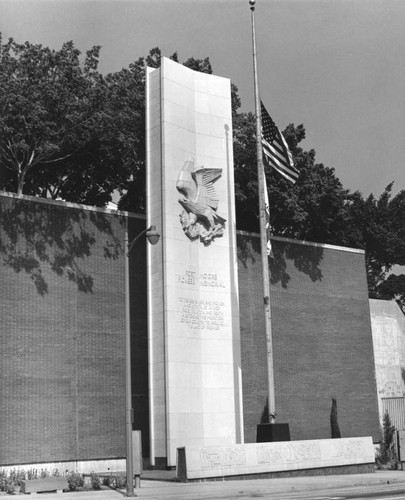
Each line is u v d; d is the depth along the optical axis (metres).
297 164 43.91
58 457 30.52
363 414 43.12
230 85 38.34
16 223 31.36
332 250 44.69
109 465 31.94
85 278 33.09
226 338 34.22
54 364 31.23
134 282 34.69
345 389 42.72
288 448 29.72
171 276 32.53
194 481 26.28
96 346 32.78
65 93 33.00
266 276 31.08
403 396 47.59
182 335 32.47
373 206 64.00
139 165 38.97
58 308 31.89
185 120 34.94
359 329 44.62
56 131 33.91
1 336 29.95
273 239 41.53
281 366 39.97
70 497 21.27
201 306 33.69
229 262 35.25
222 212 35.53
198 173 34.75
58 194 42.78
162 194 33.22
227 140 36.47
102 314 33.31
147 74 35.12
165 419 31.17
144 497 21.20
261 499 20.48
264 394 38.69
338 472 31.53
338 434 40.66
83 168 40.12
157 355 32.09
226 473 27.34
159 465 31.11
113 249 34.38
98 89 34.72
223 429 33.06
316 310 42.62
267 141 32.66
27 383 30.30
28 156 35.25
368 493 22.36
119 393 33.06
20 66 32.78
